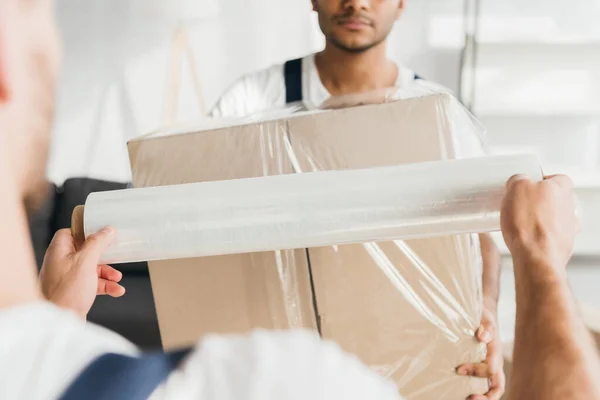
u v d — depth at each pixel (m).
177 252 0.53
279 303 0.65
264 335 0.23
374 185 0.51
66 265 0.50
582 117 3.32
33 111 0.20
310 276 0.65
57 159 3.22
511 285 2.33
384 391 0.24
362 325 0.64
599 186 3.01
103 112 3.21
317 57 1.13
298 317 0.65
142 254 0.53
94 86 3.19
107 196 0.54
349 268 0.63
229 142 0.65
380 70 1.11
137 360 0.21
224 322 0.67
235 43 3.24
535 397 0.32
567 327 0.34
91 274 0.50
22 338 0.22
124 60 3.17
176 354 0.22
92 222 0.53
